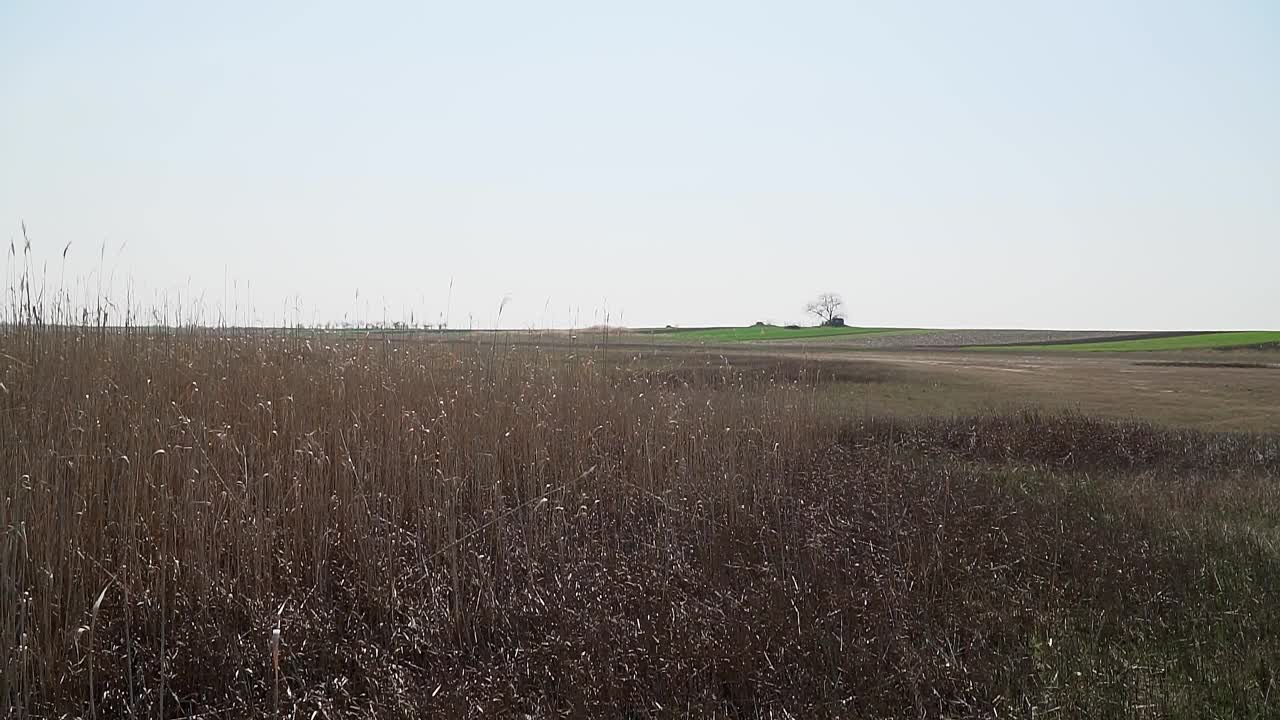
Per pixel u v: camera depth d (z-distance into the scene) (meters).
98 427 5.96
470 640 5.50
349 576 5.93
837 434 12.55
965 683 4.84
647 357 16.28
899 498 8.34
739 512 7.80
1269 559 7.00
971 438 13.51
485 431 8.25
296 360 8.40
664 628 5.36
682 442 9.36
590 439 9.12
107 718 4.48
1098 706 4.58
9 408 5.70
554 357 10.66
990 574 6.52
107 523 5.79
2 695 4.29
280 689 4.70
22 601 4.51
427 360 9.27
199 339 8.49
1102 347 54.16
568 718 4.45
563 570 6.23
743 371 13.45
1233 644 5.38
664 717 4.47
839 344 60.88
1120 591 6.30
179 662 4.81
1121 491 9.78
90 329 7.41
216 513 5.77
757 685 4.80
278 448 6.99
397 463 7.10
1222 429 16.72
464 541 6.48
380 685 4.67
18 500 4.96
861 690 4.76
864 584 6.29
